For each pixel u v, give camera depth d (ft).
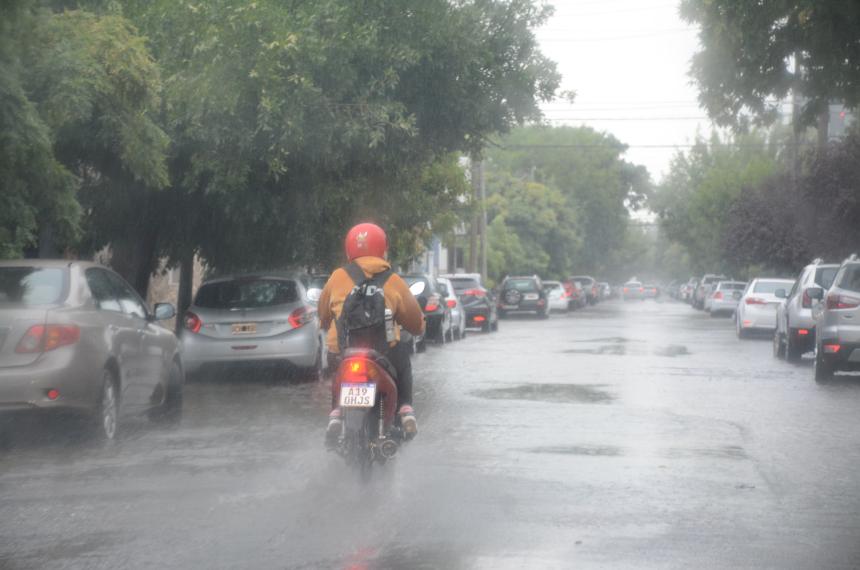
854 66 68.39
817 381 71.41
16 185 51.19
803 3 64.59
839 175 140.36
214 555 25.88
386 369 33.40
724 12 67.82
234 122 69.31
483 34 77.71
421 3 74.59
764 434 46.70
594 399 59.72
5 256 52.85
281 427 48.29
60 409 40.65
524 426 48.57
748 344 114.52
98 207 78.07
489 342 118.42
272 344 67.92
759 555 26.04
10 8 46.91
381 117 71.72
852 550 26.63
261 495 32.81
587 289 330.54
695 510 31.14
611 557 25.73
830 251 142.10
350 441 32.55
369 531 28.25
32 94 53.01
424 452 41.11
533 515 30.22
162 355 49.06
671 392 63.77
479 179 228.22
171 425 48.98
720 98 72.43
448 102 78.28
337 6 69.87
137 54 56.85
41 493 33.14
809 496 33.30
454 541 27.22
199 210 81.97
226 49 66.90
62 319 41.06
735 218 186.39
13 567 24.93
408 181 94.84
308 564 25.07
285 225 83.46
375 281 34.50
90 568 24.81
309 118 70.33
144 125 59.31
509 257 301.84
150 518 29.71
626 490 33.96
